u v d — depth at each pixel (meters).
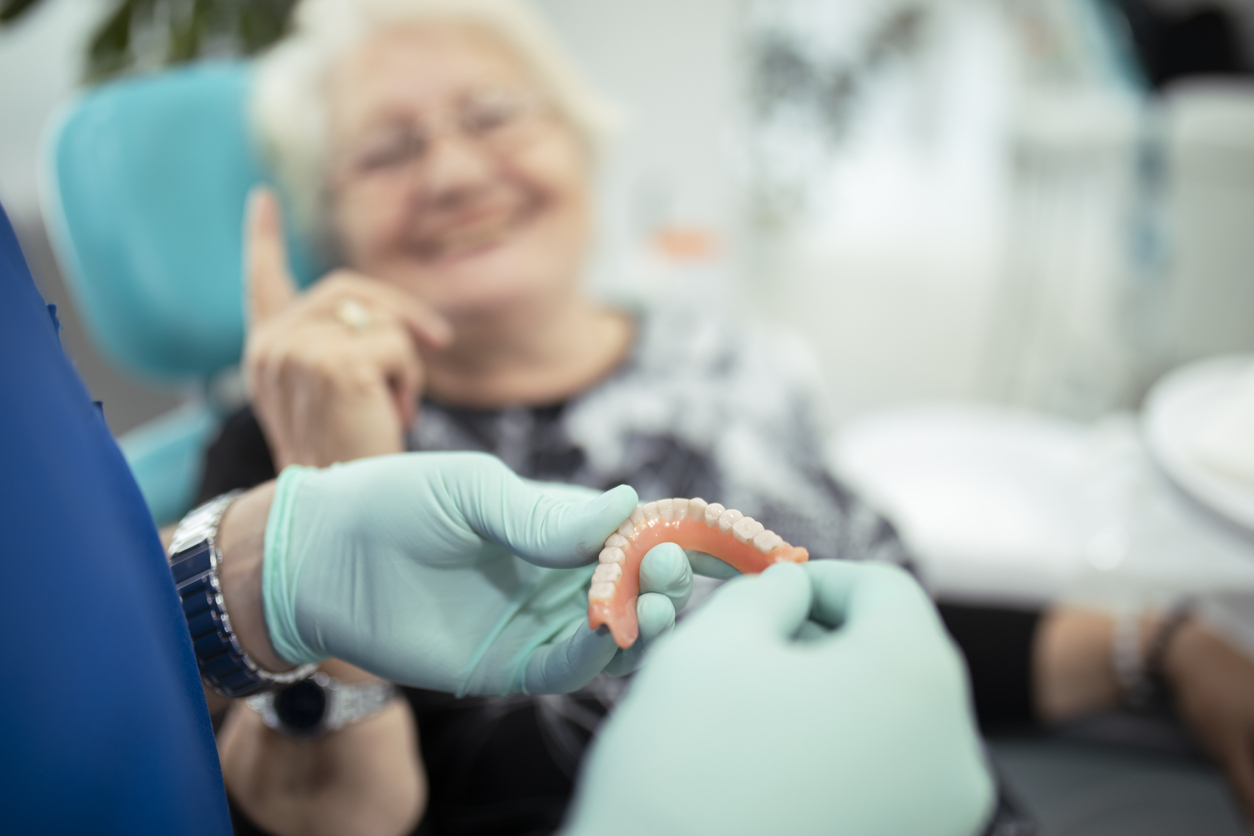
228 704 0.54
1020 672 0.73
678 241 1.67
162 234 0.86
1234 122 1.85
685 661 0.38
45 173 0.85
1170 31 1.93
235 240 0.88
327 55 0.77
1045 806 0.68
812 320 2.11
